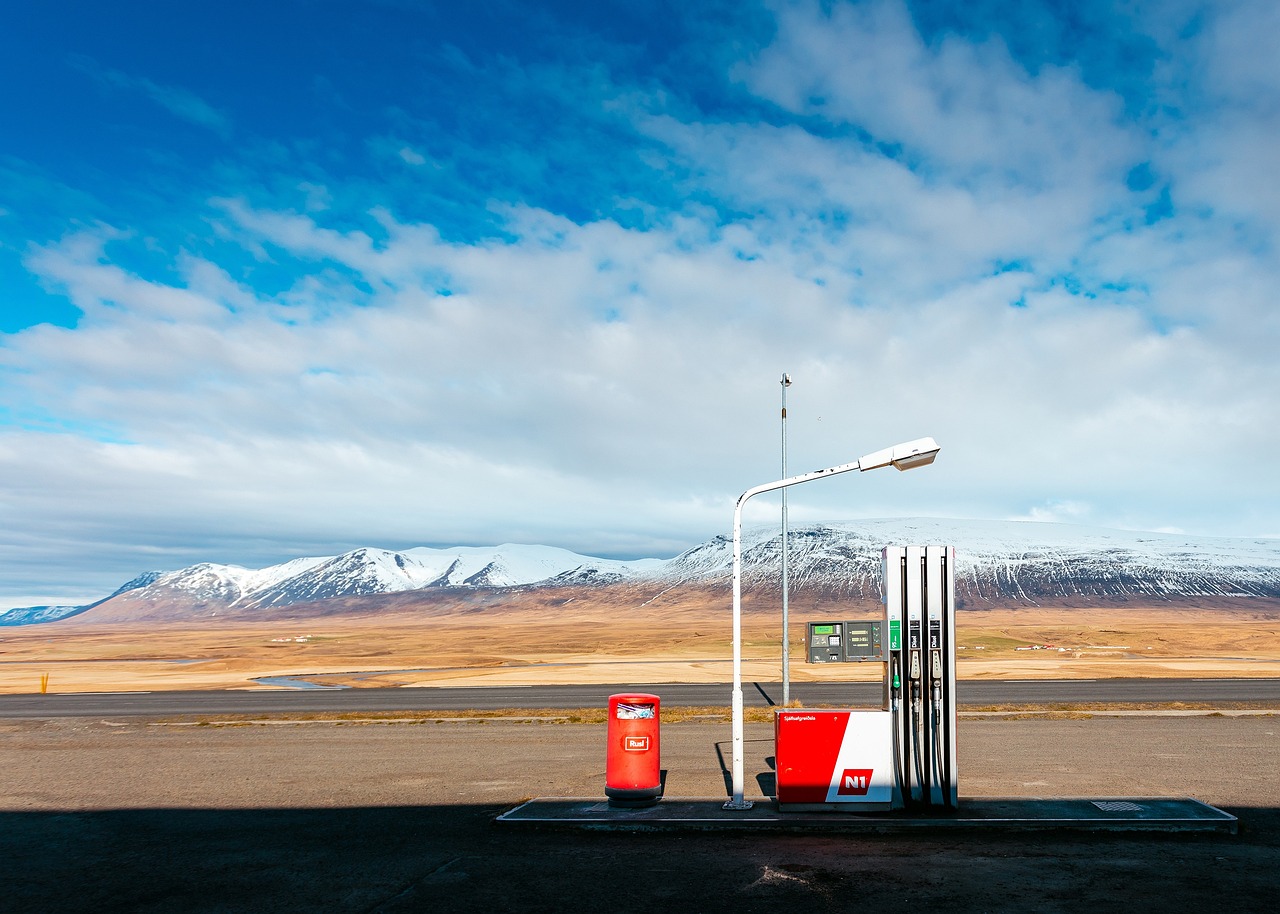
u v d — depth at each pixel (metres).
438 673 50.25
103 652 130.00
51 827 12.40
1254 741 19.11
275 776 16.42
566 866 9.95
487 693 34.53
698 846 10.80
